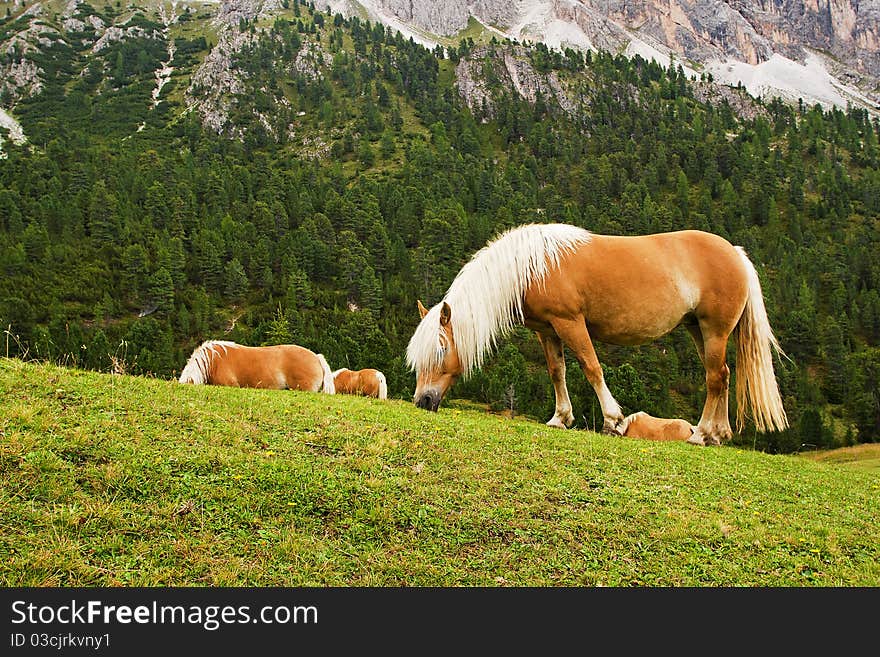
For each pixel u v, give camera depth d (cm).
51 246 9331
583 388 4753
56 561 372
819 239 12169
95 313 7650
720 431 965
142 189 12219
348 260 9912
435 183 14325
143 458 502
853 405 6906
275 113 19575
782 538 553
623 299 869
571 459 691
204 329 8256
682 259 897
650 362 6950
